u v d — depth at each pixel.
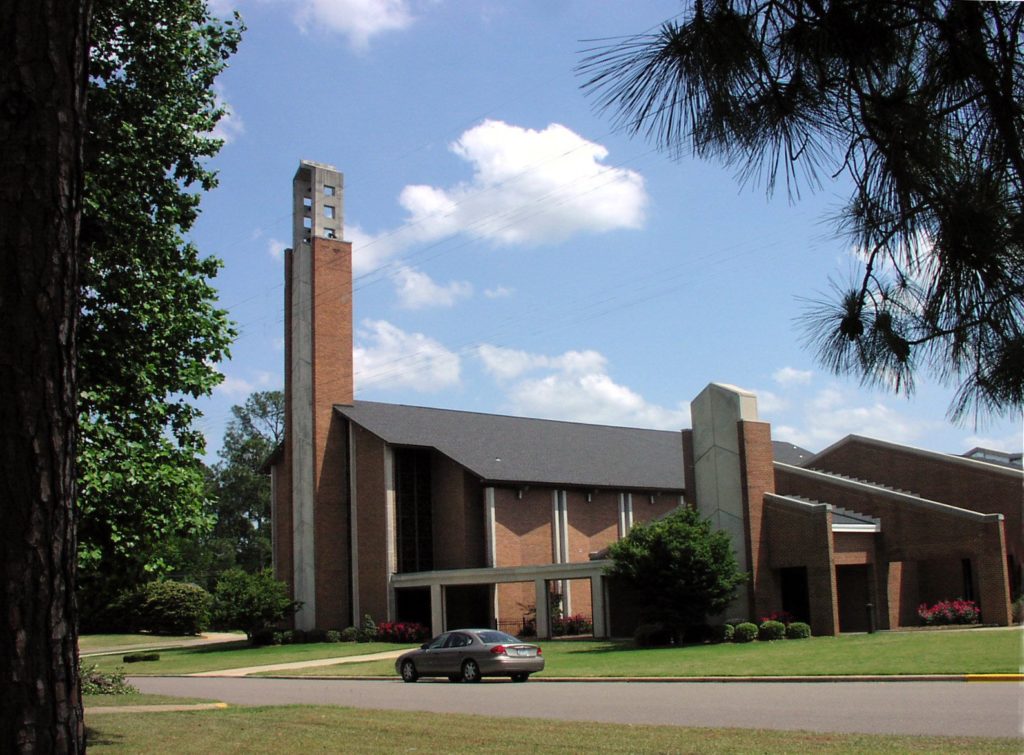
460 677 25.84
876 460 39.91
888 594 33.25
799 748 10.95
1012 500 35.50
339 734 14.25
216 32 17.45
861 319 5.32
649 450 59.09
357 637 45.31
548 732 13.59
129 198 15.64
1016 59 4.78
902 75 5.12
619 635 37.94
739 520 32.84
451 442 48.53
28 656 4.32
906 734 11.81
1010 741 10.75
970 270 4.95
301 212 50.56
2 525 4.36
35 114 4.58
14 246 4.49
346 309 49.97
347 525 48.31
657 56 4.90
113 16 15.91
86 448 14.87
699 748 11.34
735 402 33.38
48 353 4.53
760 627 30.88
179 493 16.36
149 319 16.02
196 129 16.95
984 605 30.69
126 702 21.00
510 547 46.41
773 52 5.11
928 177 4.95
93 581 16.75
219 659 40.38
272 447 90.12
